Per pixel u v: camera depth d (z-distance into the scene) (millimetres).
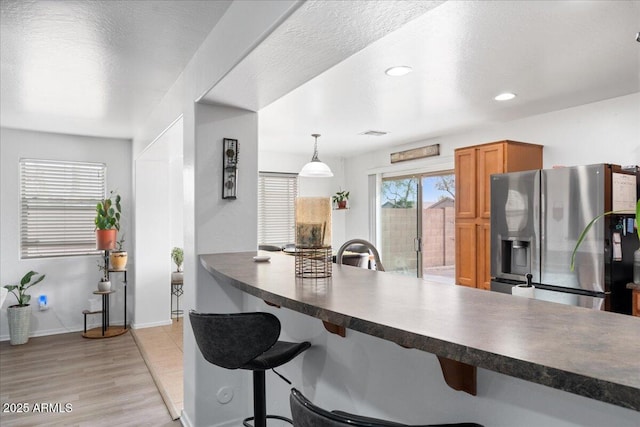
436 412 1195
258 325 1514
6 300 4434
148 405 2955
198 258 2469
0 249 4438
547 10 1987
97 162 4945
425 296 1259
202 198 2504
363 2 1340
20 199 4547
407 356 1303
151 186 5023
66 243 4801
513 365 691
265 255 2395
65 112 3740
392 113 3984
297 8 1378
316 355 1799
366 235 6598
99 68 2650
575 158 3725
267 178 6422
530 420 938
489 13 2020
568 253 2977
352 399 1562
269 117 4152
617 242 2877
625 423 771
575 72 2840
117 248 4984
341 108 3797
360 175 6723
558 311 1052
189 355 2566
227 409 2520
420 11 1402
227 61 1941
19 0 1797
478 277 4023
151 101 3406
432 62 2664
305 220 1678
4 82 2900
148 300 4980
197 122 2482
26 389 3203
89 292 4887
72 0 1814
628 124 3361
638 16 2039
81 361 3816
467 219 4148
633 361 677
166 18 2006
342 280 1583
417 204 5750
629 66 2727
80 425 2662
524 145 3879
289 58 1789
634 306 2879
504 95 3381
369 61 2650
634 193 3051
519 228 3318
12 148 4484
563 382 633
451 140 5051
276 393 2143
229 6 1901
